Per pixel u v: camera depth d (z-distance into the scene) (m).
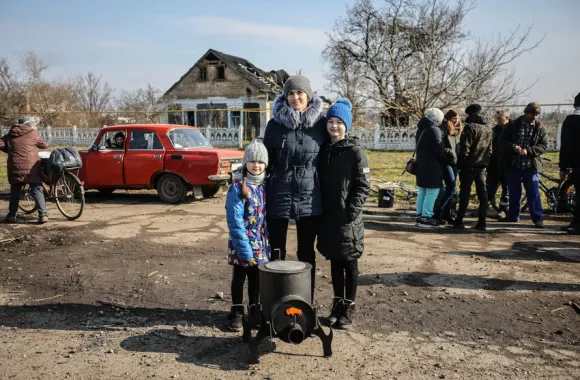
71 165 8.20
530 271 5.57
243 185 3.70
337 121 3.90
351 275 4.03
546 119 22.12
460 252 6.38
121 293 4.84
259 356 3.53
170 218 8.55
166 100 43.00
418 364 3.42
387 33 19.44
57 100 44.81
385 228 7.79
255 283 3.99
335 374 3.26
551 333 3.97
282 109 3.88
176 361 3.44
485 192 7.58
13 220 8.09
